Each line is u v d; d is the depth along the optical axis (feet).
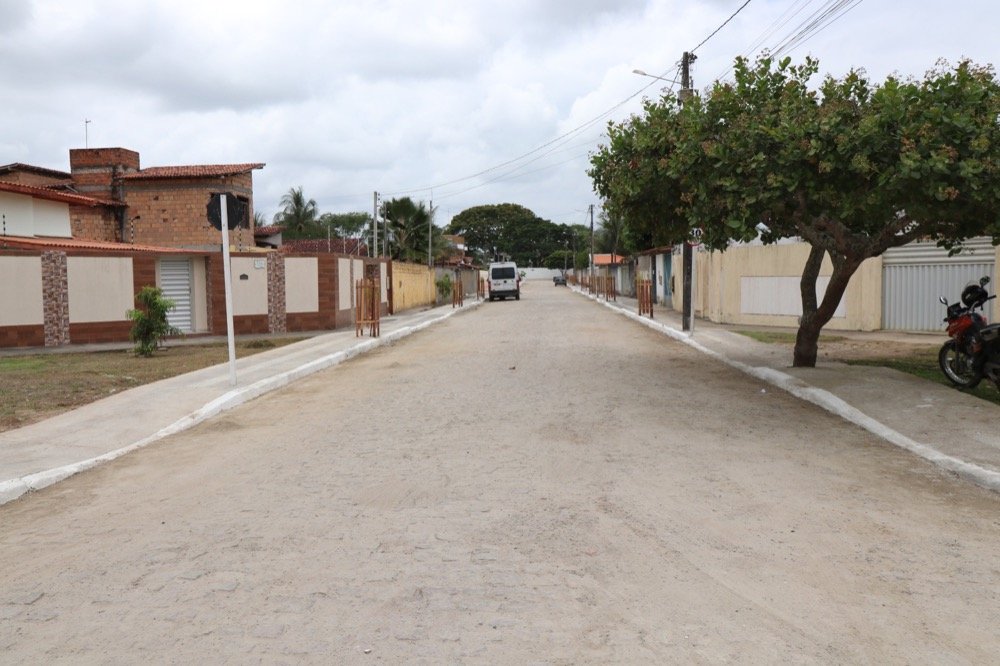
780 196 33.17
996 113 29.17
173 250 73.82
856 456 24.45
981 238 59.11
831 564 15.51
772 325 74.49
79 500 21.31
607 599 13.85
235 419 33.01
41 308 65.62
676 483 21.29
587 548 16.37
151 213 104.42
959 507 19.33
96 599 14.25
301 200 242.17
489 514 18.71
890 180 29.35
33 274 65.31
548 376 43.01
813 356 41.88
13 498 21.74
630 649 12.03
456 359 53.21
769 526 17.78
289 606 13.69
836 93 32.58
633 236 46.70
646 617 13.15
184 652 12.10
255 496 20.83
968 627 12.80
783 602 13.75
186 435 29.89
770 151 32.53
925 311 63.16
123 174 103.50
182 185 103.86
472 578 14.80
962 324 34.53
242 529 18.01
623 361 49.83
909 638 12.42
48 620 13.42
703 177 34.68
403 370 47.96
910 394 32.53
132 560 16.22
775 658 11.75
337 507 19.54
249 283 77.36
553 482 21.47
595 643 12.22
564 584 14.51
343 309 84.58
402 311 122.42
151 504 20.51
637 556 15.92
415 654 11.90
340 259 83.56
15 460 25.26
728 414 31.42
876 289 65.26
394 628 12.78
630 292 175.01
